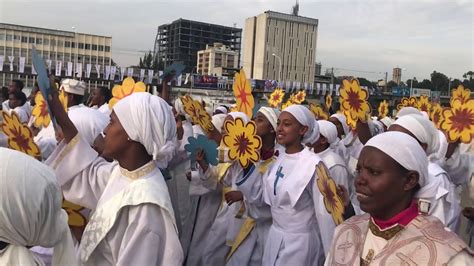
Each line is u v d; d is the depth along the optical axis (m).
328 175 3.22
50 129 4.13
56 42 87.56
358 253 2.08
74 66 35.75
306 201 3.71
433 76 83.88
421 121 3.73
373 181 2.00
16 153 1.73
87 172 2.94
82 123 3.31
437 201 3.65
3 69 36.22
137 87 4.25
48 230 1.78
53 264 1.92
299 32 96.00
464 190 5.27
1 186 1.61
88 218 2.99
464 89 5.11
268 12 92.50
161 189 2.44
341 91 4.92
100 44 92.00
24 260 1.71
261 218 4.42
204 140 4.84
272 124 4.51
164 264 2.33
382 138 2.02
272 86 47.88
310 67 98.00
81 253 2.41
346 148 7.45
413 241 1.91
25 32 84.44
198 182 5.06
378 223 2.05
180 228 5.84
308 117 3.86
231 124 4.36
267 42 92.88
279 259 3.72
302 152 3.81
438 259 1.82
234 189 4.67
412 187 1.99
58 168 2.88
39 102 4.24
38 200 1.70
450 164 5.11
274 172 3.92
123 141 2.43
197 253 5.15
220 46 97.56
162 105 2.47
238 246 4.50
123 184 2.47
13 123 3.14
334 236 2.24
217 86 48.75
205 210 5.15
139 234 2.28
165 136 2.43
